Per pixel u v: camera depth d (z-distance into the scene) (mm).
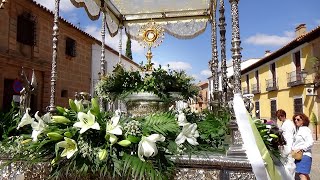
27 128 3580
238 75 3375
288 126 5336
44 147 2605
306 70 17578
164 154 2605
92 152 2445
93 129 2516
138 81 4941
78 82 15656
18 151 2797
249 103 3582
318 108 16609
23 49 12062
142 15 8492
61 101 14023
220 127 3379
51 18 13523
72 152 2383
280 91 21969
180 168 2826
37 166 2709
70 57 14883
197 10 8227
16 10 11562
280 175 3102
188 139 2707
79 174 2549
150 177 2342
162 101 4887
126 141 2430
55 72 4535
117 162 2426
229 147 3078
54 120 2584
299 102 19031
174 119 2781
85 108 2932
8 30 11203
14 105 3928
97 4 6586
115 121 2518
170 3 7832
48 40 13531
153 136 2396
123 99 4934
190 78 5078
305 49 17750
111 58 19047
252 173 2799
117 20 8312
